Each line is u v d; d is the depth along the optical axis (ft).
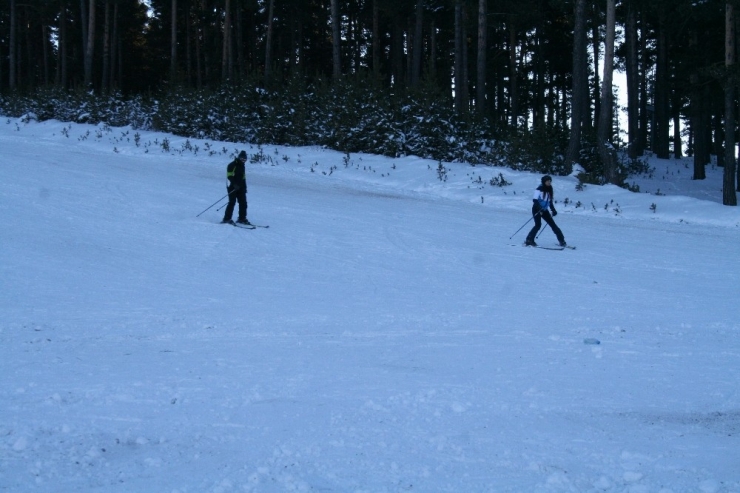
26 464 15.01
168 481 14.39
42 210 50.39
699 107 107.34
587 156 96.17
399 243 49.52
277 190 72.54
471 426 17.69
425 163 90.12
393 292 35.37
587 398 19.97
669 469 15.25
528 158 91.76
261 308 31.19
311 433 17.08
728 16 76.95
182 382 20.88
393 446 16.34
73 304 30.50
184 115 104.88
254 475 14.65
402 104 96.58
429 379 21.57
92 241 43.27
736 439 17.12
